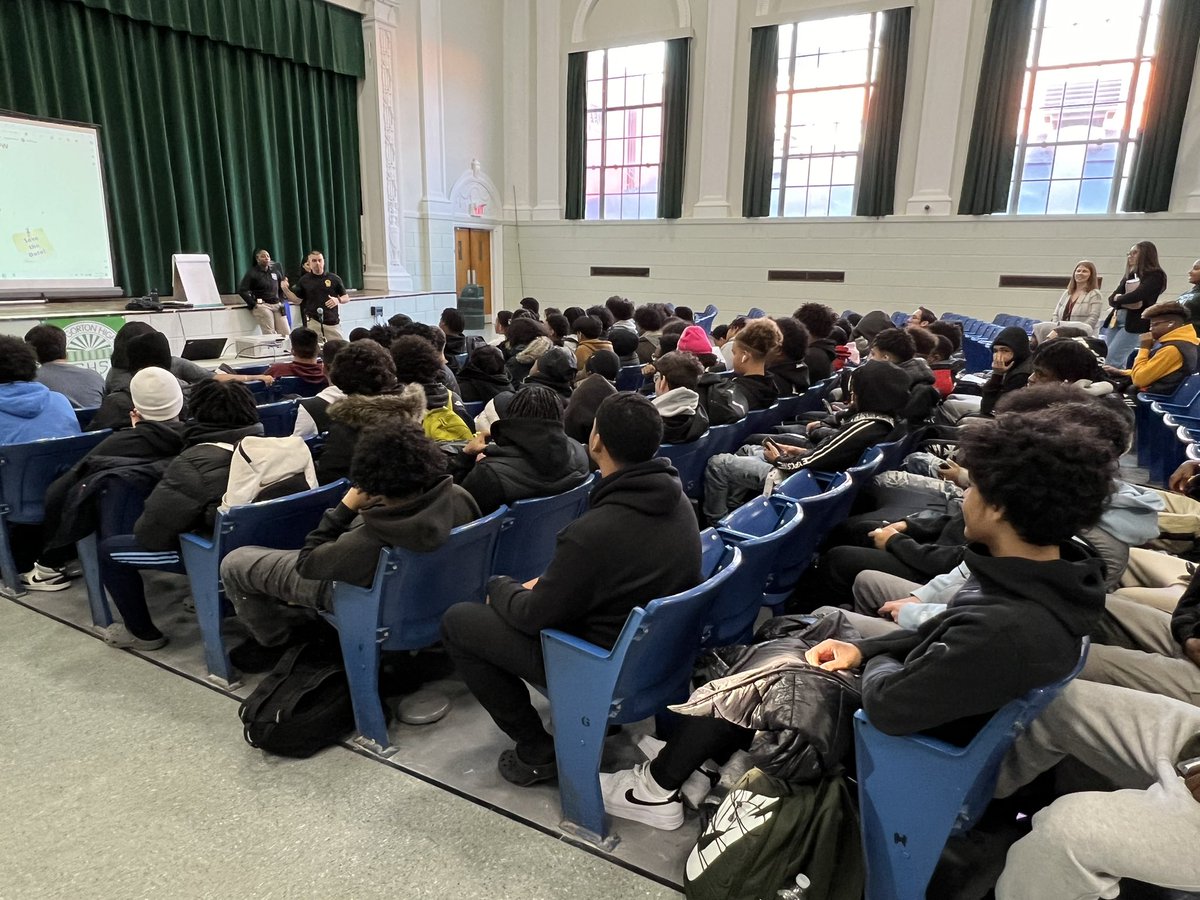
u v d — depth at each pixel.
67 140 6.37
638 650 1.39
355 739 1.84
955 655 1.02
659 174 10.47
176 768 1.72
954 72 8.50
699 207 10.31
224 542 1.90
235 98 8.19
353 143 9.65
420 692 2.04
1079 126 8.29
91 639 2.30
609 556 1.43
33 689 2.02
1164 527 1.94
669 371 2.90
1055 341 2.37
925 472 2.58
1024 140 8.59
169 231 7.74
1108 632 1.52
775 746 1.27
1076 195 8.43
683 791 1.57
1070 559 1.09
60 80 6.73
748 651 1.52
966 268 8.90
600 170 11.12
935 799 1.11
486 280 11.78
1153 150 7.77
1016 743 1.24
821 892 1.23
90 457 2.15
